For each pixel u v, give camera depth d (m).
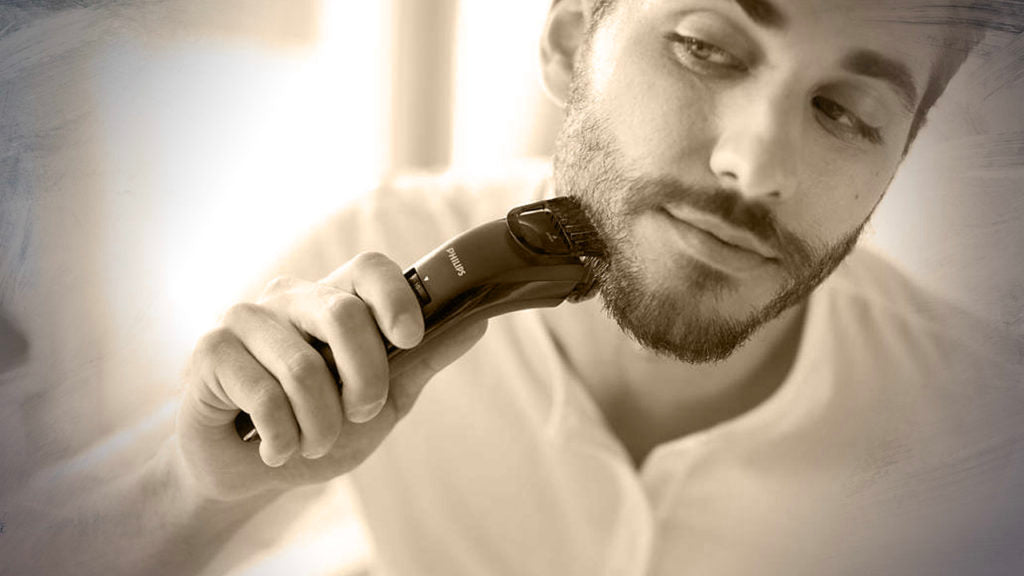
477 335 0.46
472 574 0.65
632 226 0.52
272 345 0.39
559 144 0.57
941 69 0.53
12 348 0.63
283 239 0.70
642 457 0.66
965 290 0.68
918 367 0.67
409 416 0.67
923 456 0.65
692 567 0.63
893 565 0.62
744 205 0.51
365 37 0.70
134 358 0.63
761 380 0.66
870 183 0.53
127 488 0.55
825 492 0.64
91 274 0.65
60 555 0.55
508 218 0.42
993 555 0.62
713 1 0.49
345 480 0.65
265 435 0.39
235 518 0.54
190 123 0.68
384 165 0.72
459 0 0.69
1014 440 0.65
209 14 0.68
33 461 0.58
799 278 0.54
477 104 0.71
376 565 0.63
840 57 0.49
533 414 0.66
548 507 0.65
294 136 0.71
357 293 0.40
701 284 0.52
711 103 0.50
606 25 0.53
